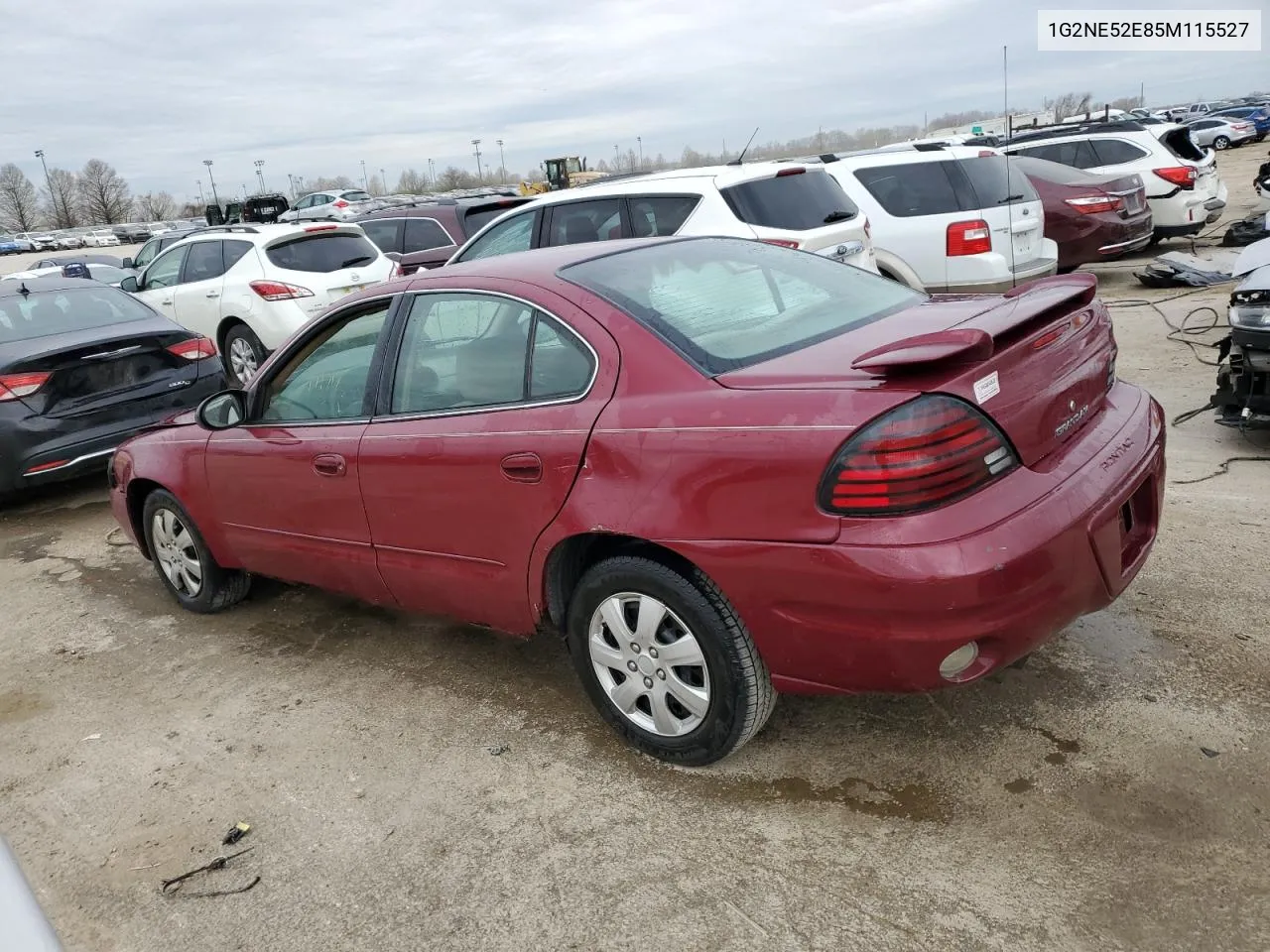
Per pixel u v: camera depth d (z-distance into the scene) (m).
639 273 3.24
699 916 2.39
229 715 3.66
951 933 2.24
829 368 2.57
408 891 2.60
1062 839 2.48
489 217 12.33
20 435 6.05
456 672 3.80
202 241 10.07
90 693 3.98
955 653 2.36
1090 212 10.48
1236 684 3.03
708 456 2.56
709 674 2.75
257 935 2.51
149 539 4.80
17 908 1.28
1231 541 4.02
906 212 8.05
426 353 3.40
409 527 3.41
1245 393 5.02
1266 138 42.81
